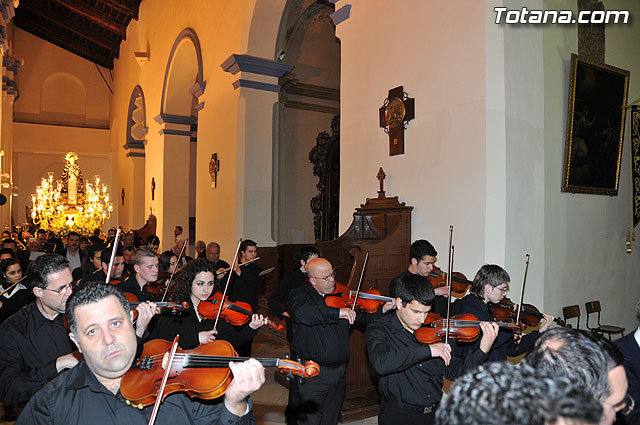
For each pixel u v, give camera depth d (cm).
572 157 554
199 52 1122
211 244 715
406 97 535
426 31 515
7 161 1667
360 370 504
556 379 95
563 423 87
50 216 1491
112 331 176
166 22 1406
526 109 475
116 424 179
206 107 1072
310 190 1219
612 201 627
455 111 480
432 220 499
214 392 191
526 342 358
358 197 597
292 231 1191
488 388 91
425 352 267
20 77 2212
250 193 912
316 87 1216
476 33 462
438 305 413
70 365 251
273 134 935
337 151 1260
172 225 1380
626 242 646
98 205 1603
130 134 1898
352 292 420
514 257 454
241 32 909
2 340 272
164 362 205
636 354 235
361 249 494
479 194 454
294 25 1154
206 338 324
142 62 1622
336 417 382
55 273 275
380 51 573
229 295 563
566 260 557
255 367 175
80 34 2064
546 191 531
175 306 326
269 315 880
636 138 657
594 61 575
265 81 923
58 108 2284
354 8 616
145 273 399
